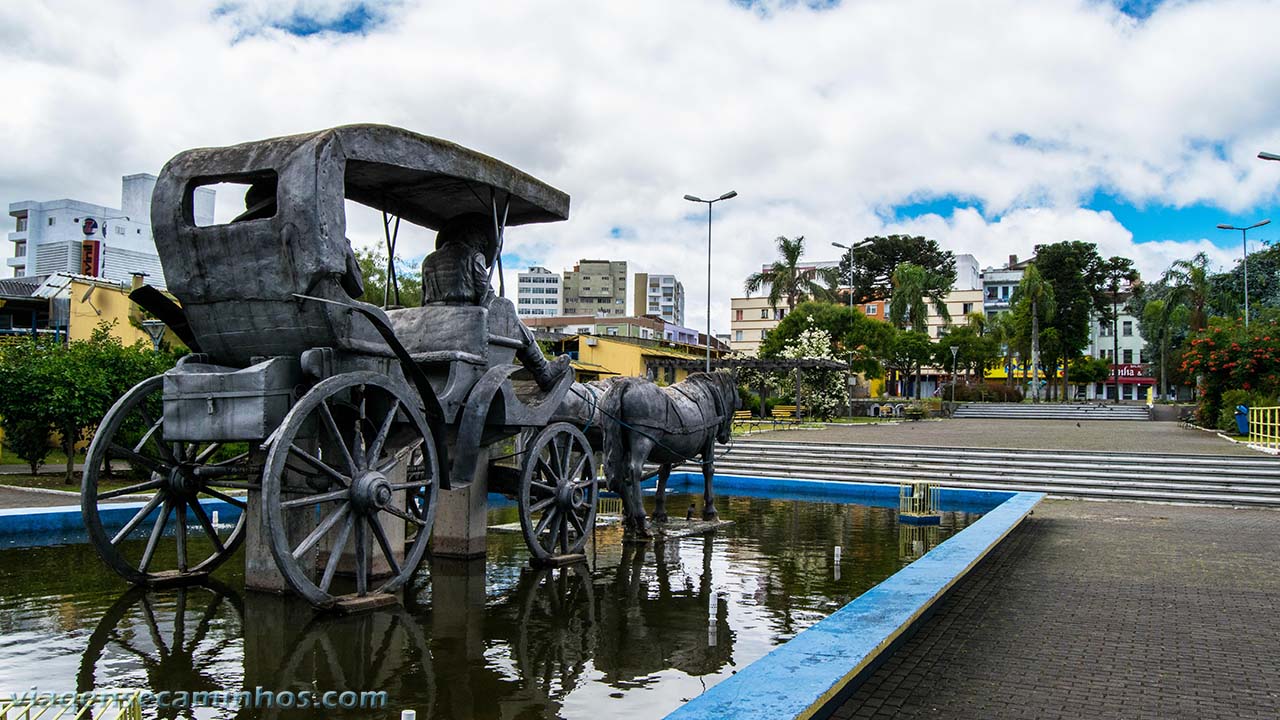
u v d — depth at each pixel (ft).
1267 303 215.51
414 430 29.04
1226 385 114.83
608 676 20.01
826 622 21.63
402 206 33.47
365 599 25.82
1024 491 63.31
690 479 72.38
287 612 25.49
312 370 25.16
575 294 384.27
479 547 35.06
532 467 33.06
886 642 20.33
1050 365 244.22
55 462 70.54
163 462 28.96
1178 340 230.48
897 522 48.70
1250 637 23.66
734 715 14.84
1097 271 248.32
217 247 25.91
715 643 23.04
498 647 22.25
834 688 16.88
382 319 25.54
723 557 36.40
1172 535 42.91
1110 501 59.26
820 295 205.98
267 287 25.40
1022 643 22.88
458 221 35.06
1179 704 18.22
